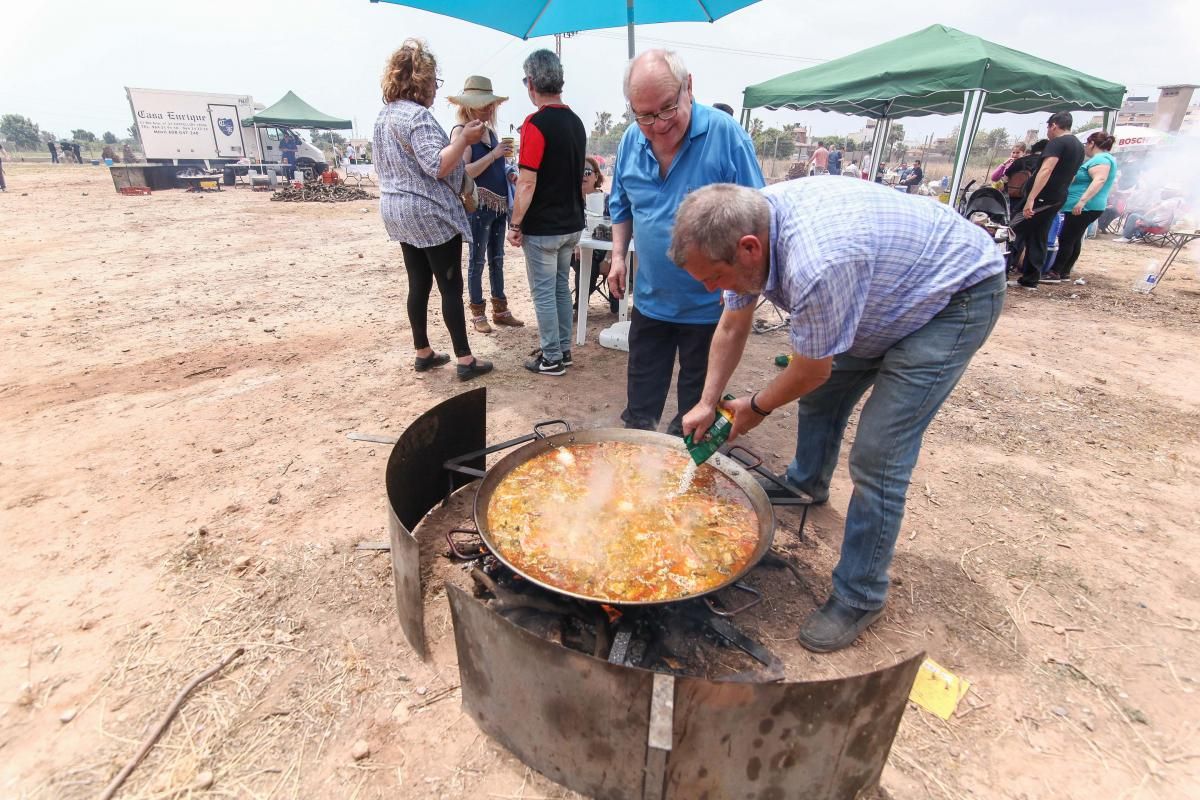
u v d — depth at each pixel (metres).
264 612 2.30
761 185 2.72
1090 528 2.96
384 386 4.36
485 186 5.01
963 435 3.89
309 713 1.92
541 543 2.07
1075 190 8.09
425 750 1.83
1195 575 2.64
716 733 1.50
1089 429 4.00
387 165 3.75
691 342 3.02
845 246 1.62
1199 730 1.93
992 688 2.08
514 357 4.97
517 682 1.66
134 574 2.47
